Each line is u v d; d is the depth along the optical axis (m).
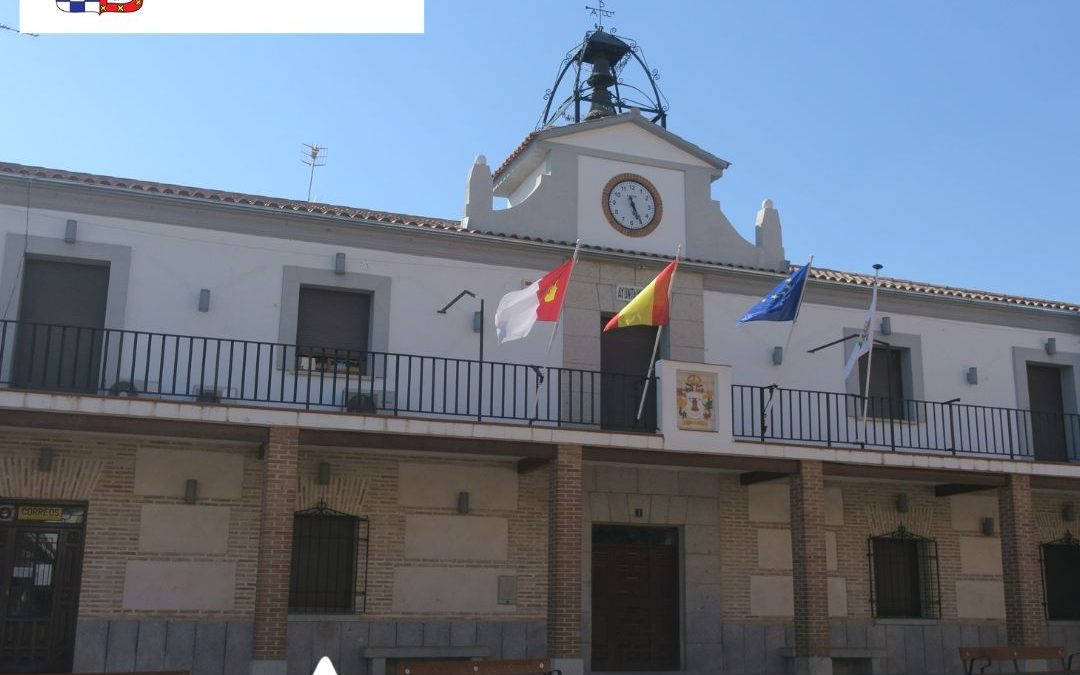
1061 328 21.09
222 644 15.18
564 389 17.31
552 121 21.17
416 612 16.23
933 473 17.70
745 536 18.33
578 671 14.81
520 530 17.05
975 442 19.91
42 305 15.19
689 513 18.06
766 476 17.84
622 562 17.88
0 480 14.64
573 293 17.73
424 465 16.70
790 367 18.92
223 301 15.80
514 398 15.75
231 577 15.38
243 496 15.64
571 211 18.11
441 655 16.03
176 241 15.75
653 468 17.98
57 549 14.95
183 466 15.45
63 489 14.88
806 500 16.66
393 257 16.81
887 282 20.42
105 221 15.45
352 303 16.72
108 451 15.16
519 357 17.20
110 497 15.05
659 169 18.89
